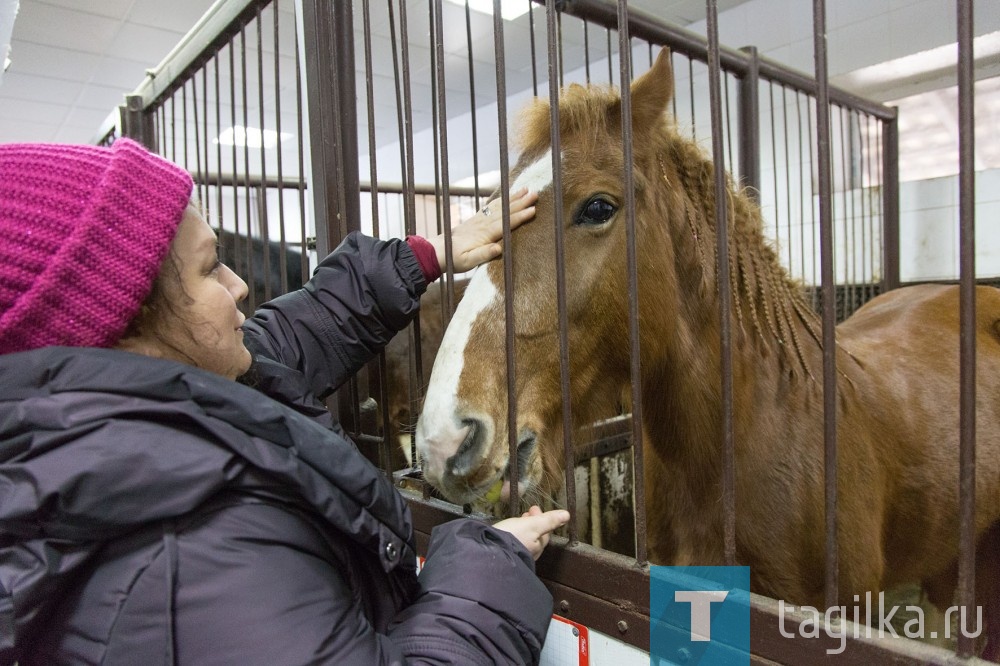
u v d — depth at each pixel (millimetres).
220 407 517
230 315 622
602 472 2086
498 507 1057
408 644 583
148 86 2178
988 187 3059
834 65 3578
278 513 527
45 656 497
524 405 964
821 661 604
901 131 3523
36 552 453
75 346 503
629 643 762
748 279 1116
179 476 472
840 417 1130
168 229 536
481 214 1042
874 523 1136
